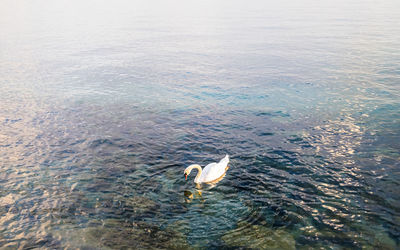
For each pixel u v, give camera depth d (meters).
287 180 12.47
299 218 10.28
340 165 13.47
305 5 119.81
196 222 10.23
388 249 8.91
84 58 37.81
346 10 92.00
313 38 47.50
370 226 9.84
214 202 11.20
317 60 33.69
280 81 26.53
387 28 53.91
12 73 31.00
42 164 14.27
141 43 47.91
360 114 18.86
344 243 9.19
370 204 10.91
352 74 27.64
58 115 20.30
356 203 10.98
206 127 18.03
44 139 16.86
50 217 10.66
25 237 9.79
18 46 45.81
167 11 108.44
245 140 16.17
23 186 12.54
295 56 36.16
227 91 24.45
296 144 15.51
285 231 9.73
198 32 57.88
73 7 128.38
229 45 44.59
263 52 39.09
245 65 32.81
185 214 10.62
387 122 17.59
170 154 14.95
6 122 19.12
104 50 42.75
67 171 13.62
